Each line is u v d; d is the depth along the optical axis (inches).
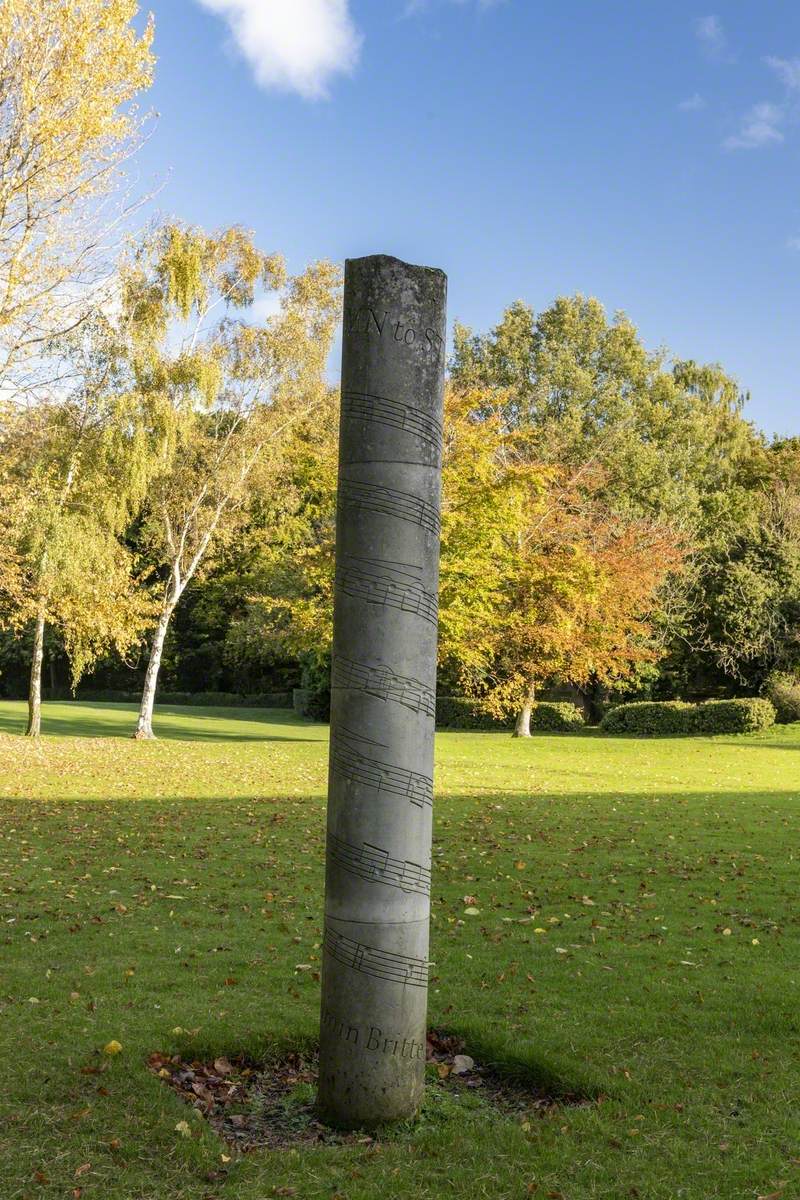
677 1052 198.8
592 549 1175.6
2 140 684.7
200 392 976.9
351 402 174.4
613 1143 161.6
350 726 170.6
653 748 1027.9
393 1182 148.5
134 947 270.4
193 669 2162.9
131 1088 178.1
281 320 1081.4
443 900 334.3
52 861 392.8
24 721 1326.3
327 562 1079.6
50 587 926.4
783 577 1373.0
